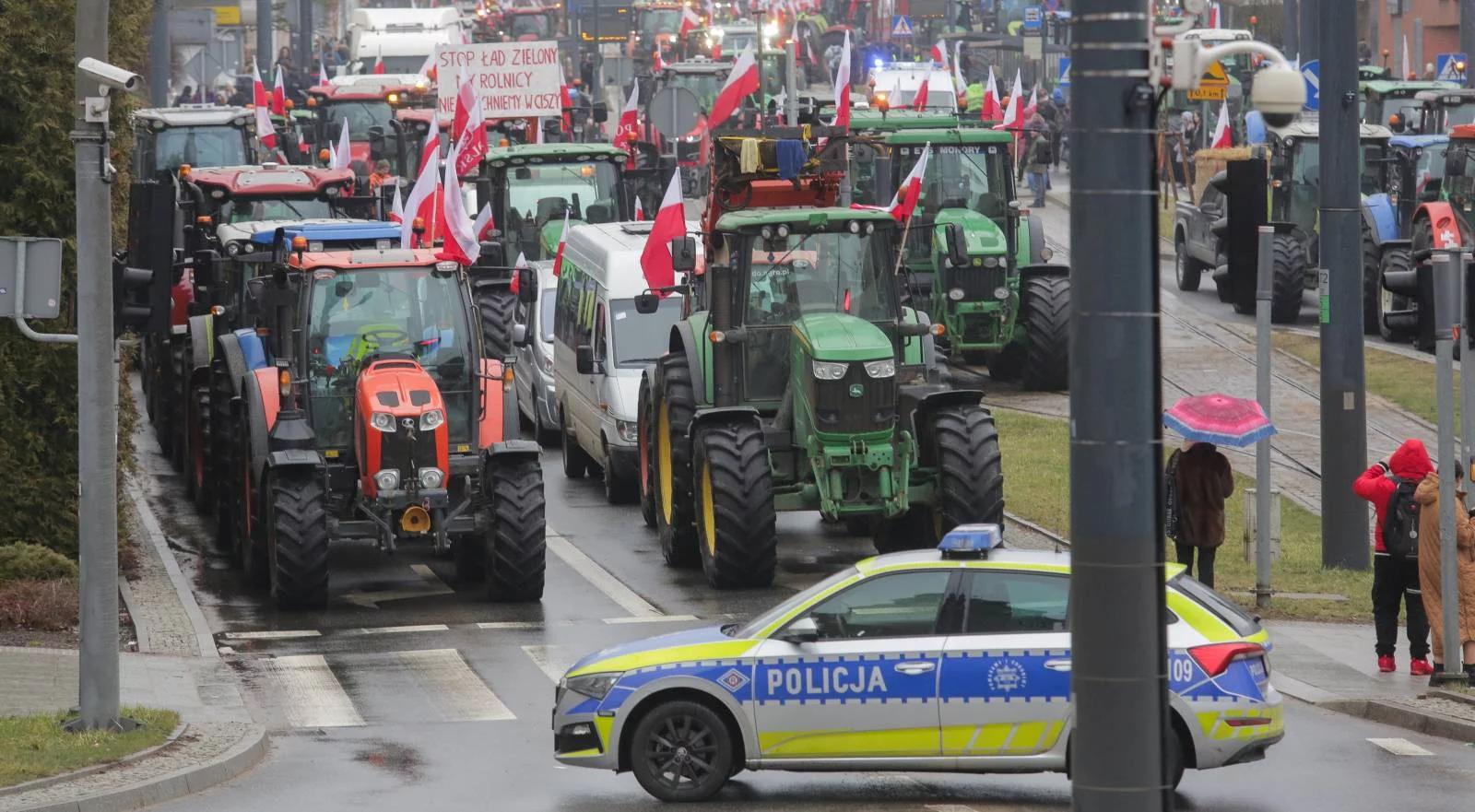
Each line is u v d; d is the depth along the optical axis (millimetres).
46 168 81438
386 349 82250
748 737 52188
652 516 95312
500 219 141625
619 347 102812
